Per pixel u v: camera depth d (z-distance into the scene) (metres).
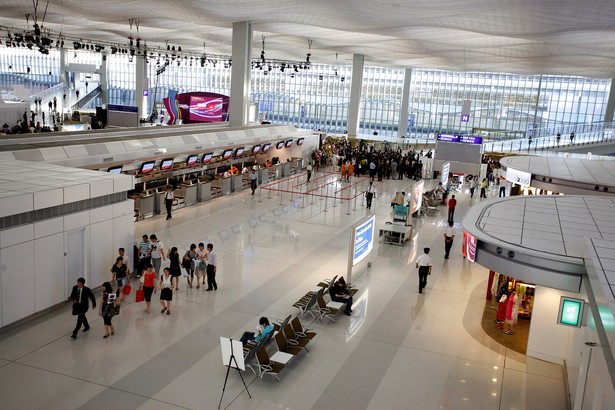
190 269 14.04
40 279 11.64
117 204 13.75
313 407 8.86
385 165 36.03
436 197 28.06
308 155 38.69
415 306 13.77
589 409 7.45
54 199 11.86
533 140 49.72
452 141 36.66
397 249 19.14
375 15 25.44
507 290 13.33
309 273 15.75
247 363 9.76
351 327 12.26
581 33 26.25
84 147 19.19
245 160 32.22
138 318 11.98
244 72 33.94
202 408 8.61
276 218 22.48
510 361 10.96
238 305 13.04
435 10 22.67
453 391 9.67
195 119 46.66
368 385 9.70
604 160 28.59
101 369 9.65
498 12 22.09
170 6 28.42
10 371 9.41
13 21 43.06
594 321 7.28
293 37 43.12
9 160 15.54
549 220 12.41
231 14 29.77
